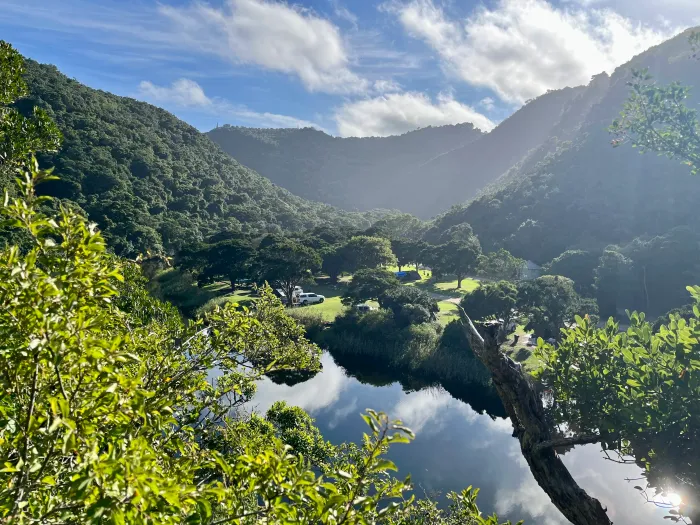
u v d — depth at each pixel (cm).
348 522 288
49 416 254
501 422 3131
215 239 9369
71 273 264
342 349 4597
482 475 2419
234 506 293
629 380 529
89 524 204
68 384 294
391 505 330
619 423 557
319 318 5216
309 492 280
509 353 3825
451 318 4981
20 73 1009
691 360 487
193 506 276
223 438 732
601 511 597
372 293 5150
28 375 276
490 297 4053
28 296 243
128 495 214
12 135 959
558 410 654
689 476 486
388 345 4469
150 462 261
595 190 10112
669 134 786
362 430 2891
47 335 236
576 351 645
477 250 7819
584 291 5769
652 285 5619
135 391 263
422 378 3956
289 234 10325
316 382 3841
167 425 419
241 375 663
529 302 4116
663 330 557
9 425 276
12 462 291
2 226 270
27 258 249
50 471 290
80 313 254
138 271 945
